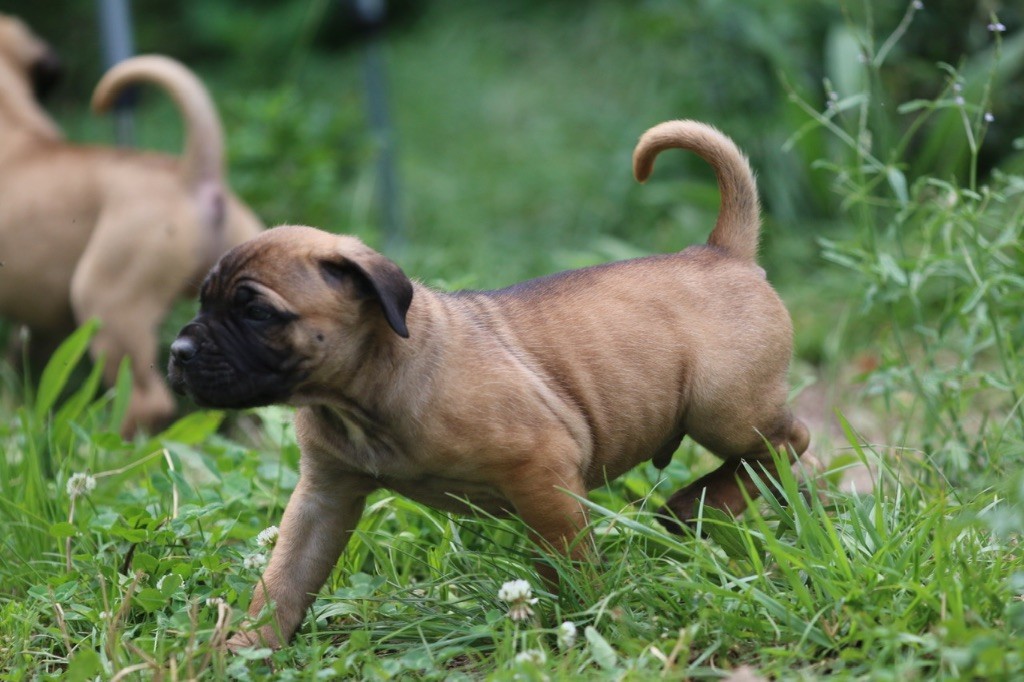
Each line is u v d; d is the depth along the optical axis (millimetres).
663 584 5875
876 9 13859
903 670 4836
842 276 12430
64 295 10586
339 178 15055
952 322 8422
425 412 5770
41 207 10359
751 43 14516
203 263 10227
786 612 5359
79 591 6453
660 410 6410
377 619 6250
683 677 5133
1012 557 5812
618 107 17281
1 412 10188
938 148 12219
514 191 15977
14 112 10969
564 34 20625
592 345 6281
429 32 22422
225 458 7602
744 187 6996
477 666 5633
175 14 23000
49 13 22484
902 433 8641
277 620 5984
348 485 6156
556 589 5988
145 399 10227
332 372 5773
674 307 6523
